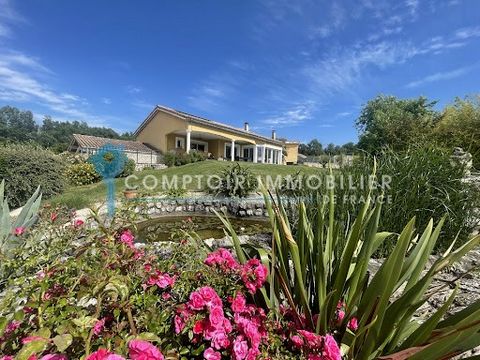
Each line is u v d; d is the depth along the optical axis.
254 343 0.96
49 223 2.10
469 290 1.98
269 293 1.41
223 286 1.23
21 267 1.30
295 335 1.08
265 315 1.16
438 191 2.88
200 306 1.01
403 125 10.06
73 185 10.93
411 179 2.92
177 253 1.50
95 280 0.92
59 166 7.55
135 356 0.73
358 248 1.52
